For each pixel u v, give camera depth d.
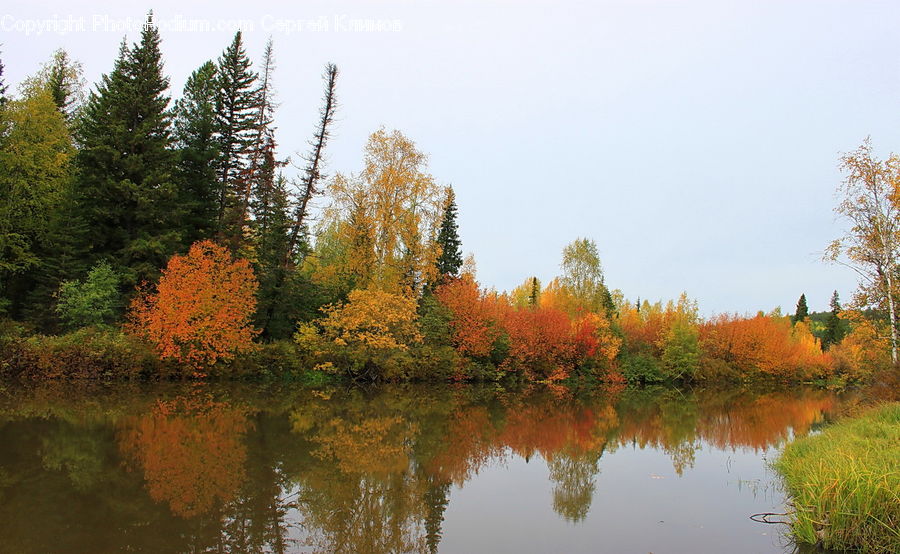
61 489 9.05
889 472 7.79
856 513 7.38
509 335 37.78
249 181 29.38
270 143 30.80
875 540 7.15
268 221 30.58
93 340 21.92
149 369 23.16
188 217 28.91
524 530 8.44
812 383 58.34
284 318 29.12
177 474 10.27
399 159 32.41
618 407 28.33
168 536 7.34
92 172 25.95
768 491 11.22
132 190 25.30
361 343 27.91
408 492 10.26
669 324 53.53
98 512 8.09
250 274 24.98
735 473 12.95
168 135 29.98
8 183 25.14
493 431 17.81
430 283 36.94
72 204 25.92
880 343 18.55
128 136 25.81
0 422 14.13
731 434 19.45
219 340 23.84
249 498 9.18
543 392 35.16
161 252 25.02
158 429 14.19
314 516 8.55
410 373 31.22
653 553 7.52
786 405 32.31
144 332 23.09
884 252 18.27
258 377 26.11
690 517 9.29
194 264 23.41
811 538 7.61
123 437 13.06
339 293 31.42
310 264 38.31
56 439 12.52
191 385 23.56
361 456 12.79
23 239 25.92
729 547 7.79
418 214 32.06
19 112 25.72
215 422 15.66
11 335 21.56
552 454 14.70
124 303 24.66
